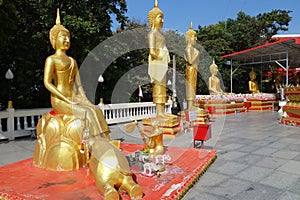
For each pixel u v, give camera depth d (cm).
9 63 1266
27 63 1188
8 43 1028
